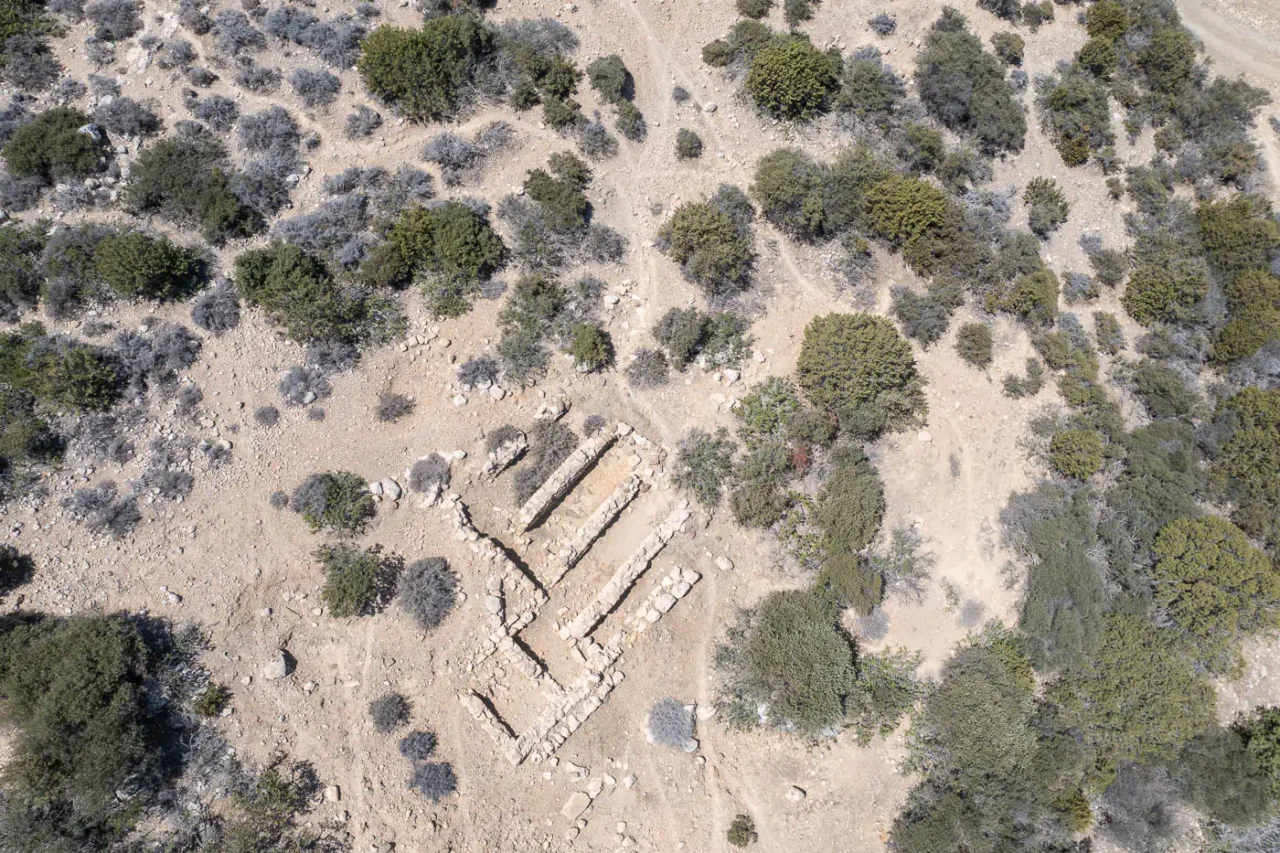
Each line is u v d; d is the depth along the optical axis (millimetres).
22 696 23703
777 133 34719
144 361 28156
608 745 27984
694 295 32500
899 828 27016
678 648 29078
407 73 31750
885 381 30328
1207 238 34469
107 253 27672
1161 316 33750
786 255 33469
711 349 31766
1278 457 30484
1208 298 33688
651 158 34031
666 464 30609
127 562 26859
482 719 27516
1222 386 33031
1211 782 27562
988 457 31484
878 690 28266
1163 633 28500
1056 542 29688
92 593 26438
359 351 30109
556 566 29391
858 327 30641
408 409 29938
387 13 33906
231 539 27672
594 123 33906
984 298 33219
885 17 36219
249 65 32062
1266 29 39156
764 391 31203
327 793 26156
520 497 29688
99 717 23766
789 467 30500
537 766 27469
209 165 30656
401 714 27281
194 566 27234
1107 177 35938
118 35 31641
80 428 27406
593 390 31078
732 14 36375
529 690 28469
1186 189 36312
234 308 29297
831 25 36406
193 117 31312
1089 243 34625
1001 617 29609
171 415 28234
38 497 26719
